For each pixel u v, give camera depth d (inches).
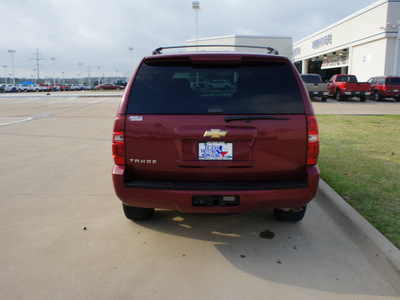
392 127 406.9
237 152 119.3
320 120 478.0
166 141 119.6
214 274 115.0
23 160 267.4
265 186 118.5
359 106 733.3
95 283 109.7
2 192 195.2
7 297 102.3
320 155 262.5
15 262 122.1
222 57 123.0
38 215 163.6
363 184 192.4
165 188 119.5
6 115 602.2
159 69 125.3
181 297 102.7
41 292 105.0
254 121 117.8
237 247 133.9
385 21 960.3
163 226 152.7
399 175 208.7
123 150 122.8
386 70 987.3
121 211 169.2
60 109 725.3
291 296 103.5
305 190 121.0
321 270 117.6
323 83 848.3
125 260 124.0
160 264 121.3
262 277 113.3
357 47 1138.0
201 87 122.2
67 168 245.1
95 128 435.8
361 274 115.3
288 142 119.9
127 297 102.7
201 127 117.2
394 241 128.0
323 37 1386.6
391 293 105.1
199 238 141.4
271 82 122.3
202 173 121.1
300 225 153.8
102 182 214.2
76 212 167.6
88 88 3024.1
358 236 137.9
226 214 166.6
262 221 158.6
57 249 131.6
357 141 318.0
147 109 120.7
